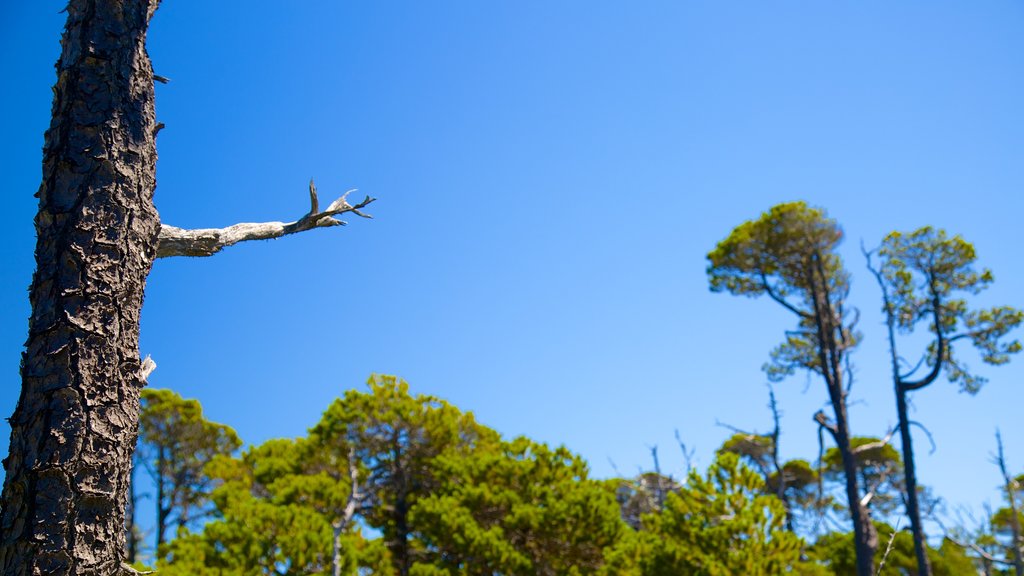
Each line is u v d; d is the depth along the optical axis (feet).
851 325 82.89
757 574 55.26
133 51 10.43
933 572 78.74
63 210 9.56
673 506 59.98
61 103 9.95
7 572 8.61
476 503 66.44
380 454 73.82
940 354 75.25
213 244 11.09
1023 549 79.77
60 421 8.93
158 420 97.55
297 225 11.85
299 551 50.96
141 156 10.23
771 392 85.40
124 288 9.70
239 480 80.43
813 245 81.56
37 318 9.29
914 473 75.56
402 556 69.97
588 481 69.26
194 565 49.34
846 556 82.12
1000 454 71.41
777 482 101.91
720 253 85.20
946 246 77.46
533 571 60.85
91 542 8.95
